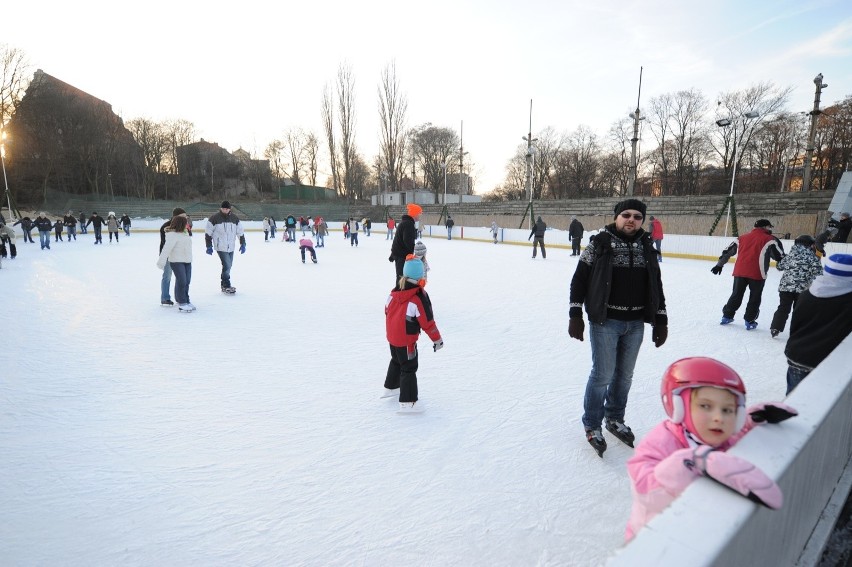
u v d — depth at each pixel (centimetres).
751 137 3822
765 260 545
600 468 253
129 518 209
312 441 282
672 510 79
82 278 962
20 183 3866
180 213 641
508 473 247
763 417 113
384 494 228
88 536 198
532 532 200
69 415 315
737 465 84
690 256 1491
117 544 193
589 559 184
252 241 2403
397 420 311
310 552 188
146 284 893
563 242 1955
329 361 436
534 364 430
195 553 188
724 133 4047
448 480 240
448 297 794
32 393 352
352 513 213
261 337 521
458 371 411
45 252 1569
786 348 257
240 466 253
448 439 285
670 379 125
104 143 4306
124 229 2569
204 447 273
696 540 69
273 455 265
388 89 4750
